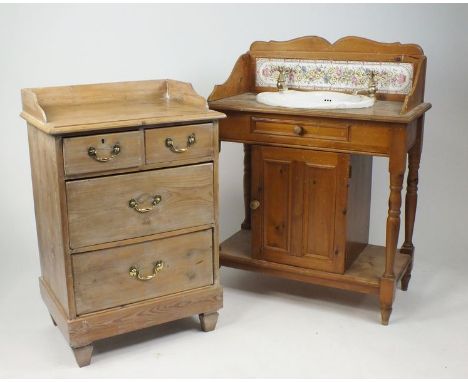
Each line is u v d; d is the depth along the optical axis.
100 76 3.53
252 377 2.56
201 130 2.67
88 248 2.54
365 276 3.01
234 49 3.68
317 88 3.32
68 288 2.54
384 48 3.12
